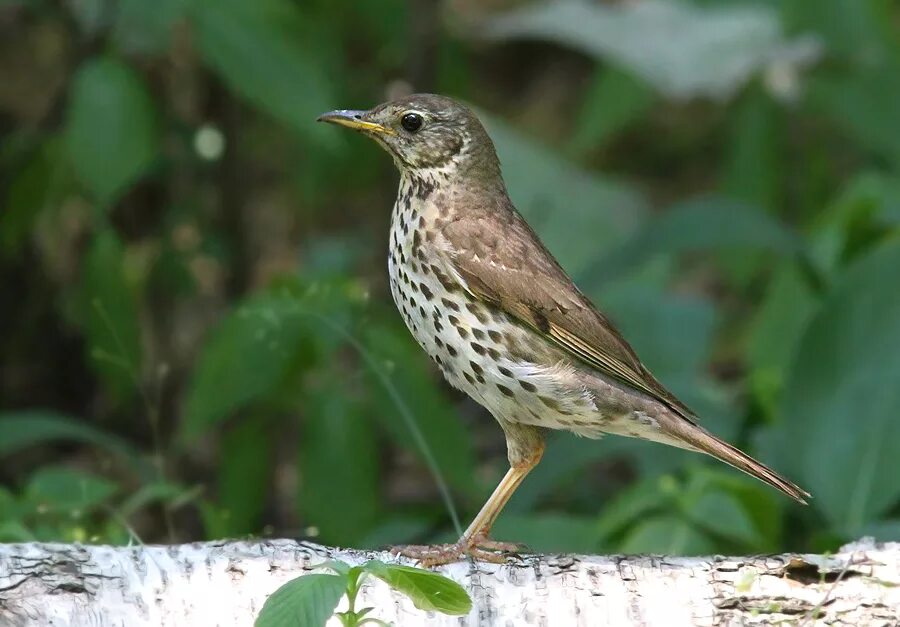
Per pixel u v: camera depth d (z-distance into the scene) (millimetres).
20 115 15922
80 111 11062
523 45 21000
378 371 9500
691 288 18469
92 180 11102
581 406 8844
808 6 15242
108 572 7219
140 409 14625
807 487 11109
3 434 10500
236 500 11617
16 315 15086
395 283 9297
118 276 11805
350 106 15125
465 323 8945
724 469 11523
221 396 10539
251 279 15125
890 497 10578
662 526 9766
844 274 11633
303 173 16297
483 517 8914
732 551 10211
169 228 14195
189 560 7363
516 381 8883
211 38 11492
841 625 7305
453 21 17078
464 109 9445
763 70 15656
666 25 15281
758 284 17922
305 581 6297
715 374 16688
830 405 11117
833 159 17984
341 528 10844
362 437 10930
